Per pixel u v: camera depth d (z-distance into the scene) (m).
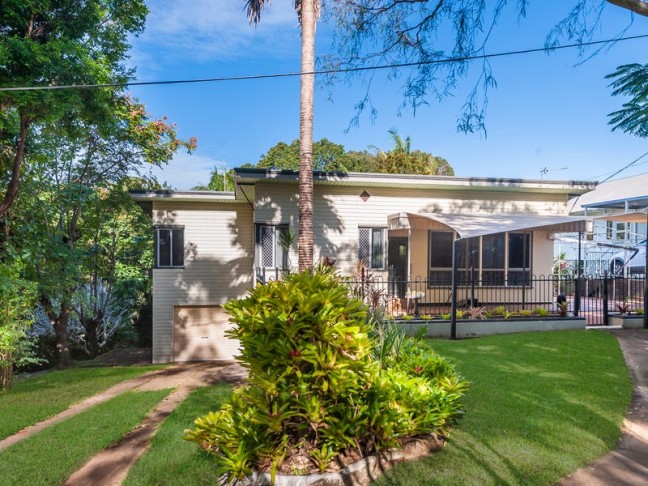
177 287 17.25
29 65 9.16
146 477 4.34
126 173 18.97
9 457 5.05
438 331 11.88
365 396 4.30
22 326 10.77
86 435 5.75
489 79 7.84
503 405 5.82
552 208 15.73
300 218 12.66
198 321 17.53
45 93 9.38
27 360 11.26
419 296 12.91
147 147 18.72
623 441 4.81
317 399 3.93
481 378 7.13
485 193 15.35
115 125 13.02
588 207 26.02
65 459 4.96
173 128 19.91
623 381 6.95
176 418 6.41
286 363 3.88
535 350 9.34
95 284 19.34
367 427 4.27
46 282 14.34
